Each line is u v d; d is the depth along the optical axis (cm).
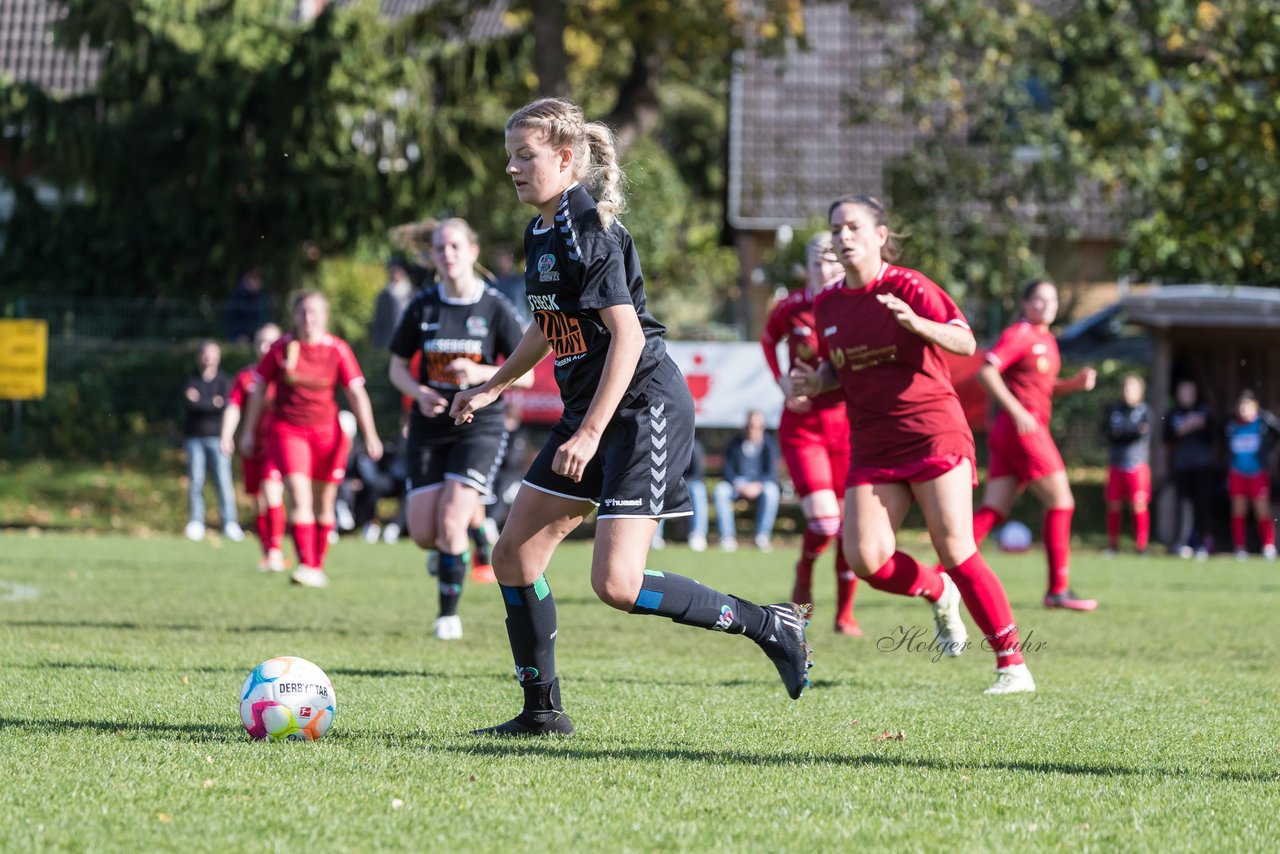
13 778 1556
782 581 5091
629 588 1797
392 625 3438
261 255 9412
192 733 1859
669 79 11506
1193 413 7438
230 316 8500
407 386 3139
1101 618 3891
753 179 11219
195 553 6050
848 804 1497
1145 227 8575
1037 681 2595
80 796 1479
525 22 10394
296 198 8969
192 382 7175
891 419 2381
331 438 4344
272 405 4344
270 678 1833
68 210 9644
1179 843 1352
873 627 3588
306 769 1630
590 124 1802
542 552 1877
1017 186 8812
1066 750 1852
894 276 2353
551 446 1858
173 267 9538
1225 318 7919
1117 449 7156
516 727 1906
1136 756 1817
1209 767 1755
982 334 8931
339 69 8825
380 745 1791
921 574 2492
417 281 7000
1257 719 2159
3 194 10069
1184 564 6606
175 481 8281
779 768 1689
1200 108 8469
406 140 9131
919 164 8925
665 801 1498
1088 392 8225
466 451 3180
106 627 3228
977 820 1434
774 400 7675
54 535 7256
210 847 1286
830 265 3181
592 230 1747
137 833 1331
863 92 9444
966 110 8806
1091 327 9175
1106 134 8450
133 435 8538
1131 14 8531
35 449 8431
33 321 8381
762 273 10700
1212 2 8450
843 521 2438
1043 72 8600
